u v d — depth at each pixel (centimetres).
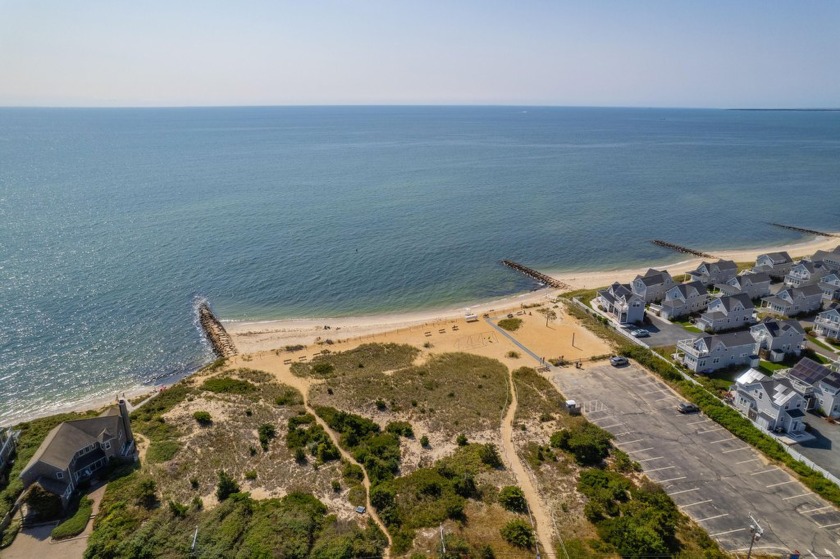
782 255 11669
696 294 9788
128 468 5644
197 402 7075
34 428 6588
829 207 18725
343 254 13762
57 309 10306
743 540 4706
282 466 5747
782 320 8300
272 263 13050
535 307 10488
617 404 6962
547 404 6975
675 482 5472
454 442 6188
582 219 17138
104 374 8369
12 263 12425
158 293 11231
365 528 4803
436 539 4653
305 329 9906
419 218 17088
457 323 9894
